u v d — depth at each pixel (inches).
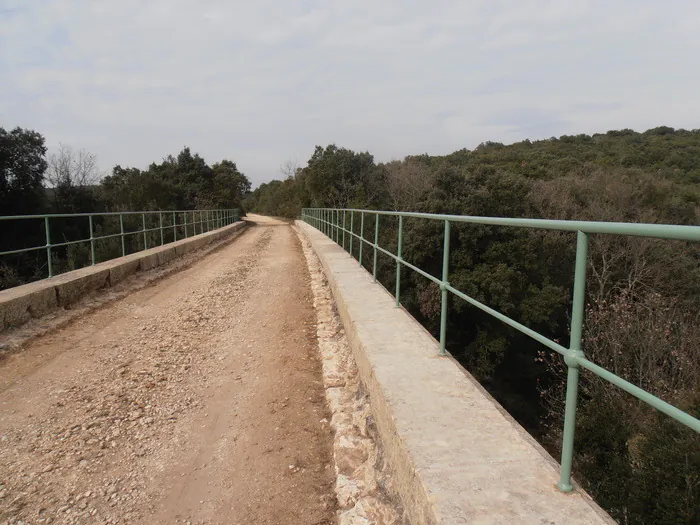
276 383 160.7
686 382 343.9
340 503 97.8
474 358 534.6
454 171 669.9
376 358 127.9
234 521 94.8
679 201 768.9
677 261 497.0
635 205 762.2
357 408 132.4
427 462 77.2
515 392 538.3
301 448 121.4
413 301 566.6
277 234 954.1
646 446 218.2
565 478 69.1
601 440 247.8
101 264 317.1
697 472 187.3
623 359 382.9
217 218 943.0
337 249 426.9
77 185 887.7
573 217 722.2
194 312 252.8
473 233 530.6
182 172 1640.0
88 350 189.5
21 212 740.0
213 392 153.6
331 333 208.7
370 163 1460.4
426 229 546.9
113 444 121.0
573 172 984.9
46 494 100.8
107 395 148.1
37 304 223.9
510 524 62.2
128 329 219.8
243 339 207.9
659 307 410.3
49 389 151.8
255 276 377.7
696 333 375.9
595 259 525.0
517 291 526.0
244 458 117.0
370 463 106.0
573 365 66.9
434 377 114.1
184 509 98.1
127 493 102.4
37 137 781.9
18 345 190.4
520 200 676.1
